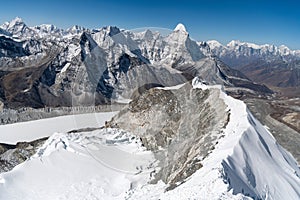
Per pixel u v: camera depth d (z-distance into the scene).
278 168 23.33
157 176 20.12
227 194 16.30
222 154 20.30
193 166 20.06
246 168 20.02
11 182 22.62
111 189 20.69
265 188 19.89
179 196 17.42
